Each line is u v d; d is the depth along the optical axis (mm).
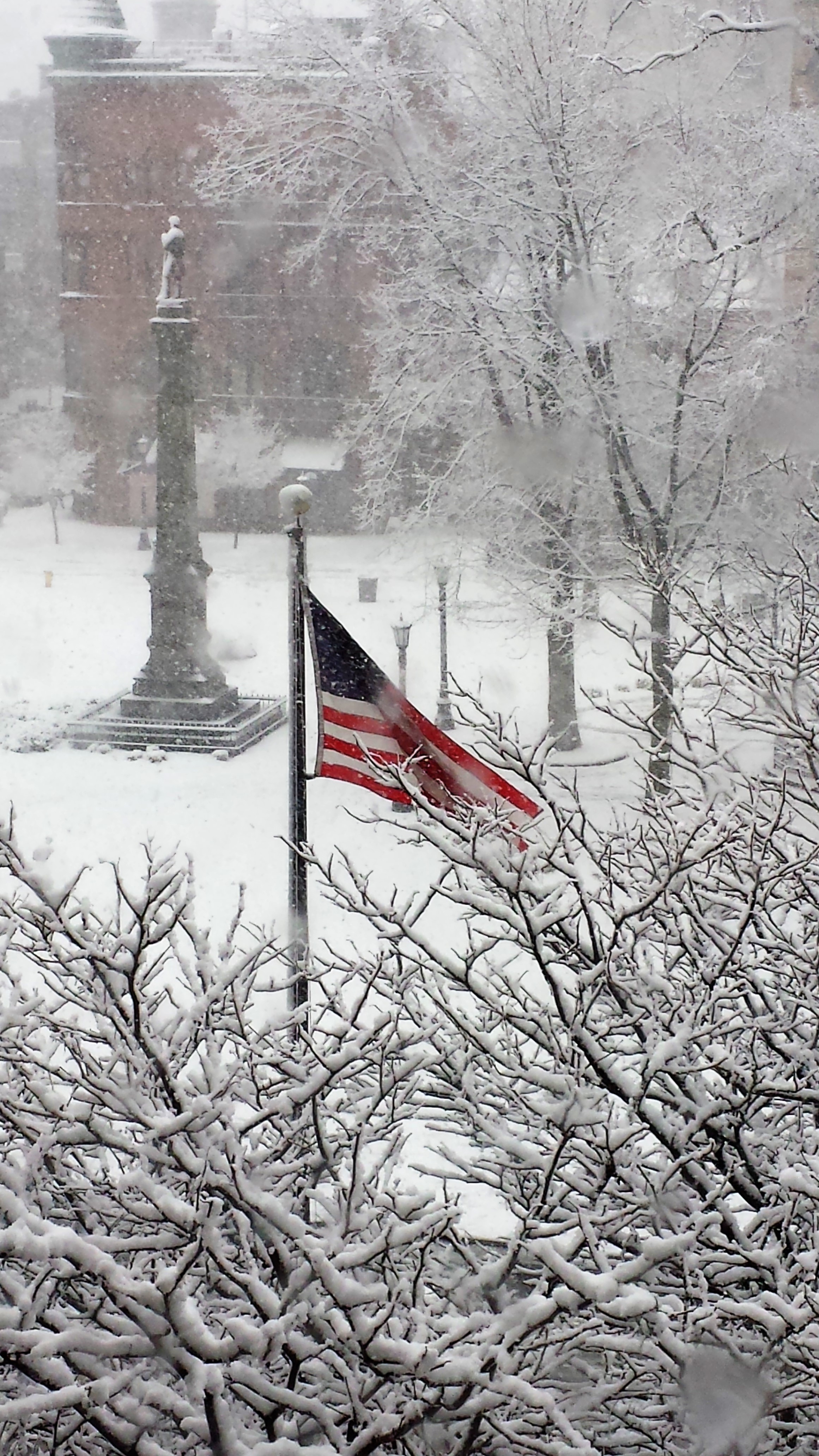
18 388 71812
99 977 4887
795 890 6148
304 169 25500
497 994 6691
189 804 21141
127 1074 4828
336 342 58500
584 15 20500
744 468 20109
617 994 5410
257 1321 4547
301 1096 4480
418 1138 9727
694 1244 4664
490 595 38219
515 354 21078
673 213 19734
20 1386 4633
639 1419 4992
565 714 23672
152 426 60938
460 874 6043
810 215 19438
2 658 35062
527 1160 4746
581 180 20188
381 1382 4094
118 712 27219
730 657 8039
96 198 58844
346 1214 4215
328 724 8836
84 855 18078
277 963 12172
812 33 19953
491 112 21547
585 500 22172
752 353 19188
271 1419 4184
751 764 15312
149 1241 4070
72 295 60156
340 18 24688
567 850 5250
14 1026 4785
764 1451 4934
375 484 25188
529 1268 5602
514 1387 4066
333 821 19875
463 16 21438
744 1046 5863
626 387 20656
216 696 27375
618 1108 6227
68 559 54312
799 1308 4449
